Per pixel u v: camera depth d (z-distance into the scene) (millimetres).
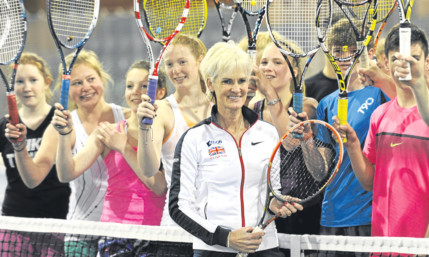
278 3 7836
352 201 7512
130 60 8602
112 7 8805
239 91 6164
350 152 7047
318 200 7598
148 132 6855
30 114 8594
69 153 7801
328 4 7344
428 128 7074
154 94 6547
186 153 6234
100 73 8453
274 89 7527
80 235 8062
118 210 8148
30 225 8031
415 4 7316
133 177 8086
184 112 7809
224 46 6262
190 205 6156
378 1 7367
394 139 7230
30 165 8273
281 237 7309
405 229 7191
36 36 8891
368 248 6961
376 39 7238
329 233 7617
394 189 7238
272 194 6242
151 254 7797
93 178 8281
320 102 7684
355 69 7500
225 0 8508
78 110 8406
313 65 7730
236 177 6164
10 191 8688
